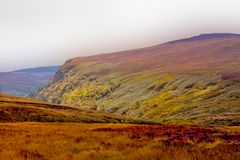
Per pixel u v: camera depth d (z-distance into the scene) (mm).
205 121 97188
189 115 132625
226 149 17438
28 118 65812
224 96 150750
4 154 17250
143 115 168125
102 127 38281
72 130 34188
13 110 69562
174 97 184000
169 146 19578
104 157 16156
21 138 26047
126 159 15047
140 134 27219
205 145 20062
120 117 88500
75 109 97562
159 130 30719
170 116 146625
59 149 19266
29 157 16609
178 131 29500
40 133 30469
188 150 17328
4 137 26656
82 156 16156
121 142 22219
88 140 23891
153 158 14906
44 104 99938
